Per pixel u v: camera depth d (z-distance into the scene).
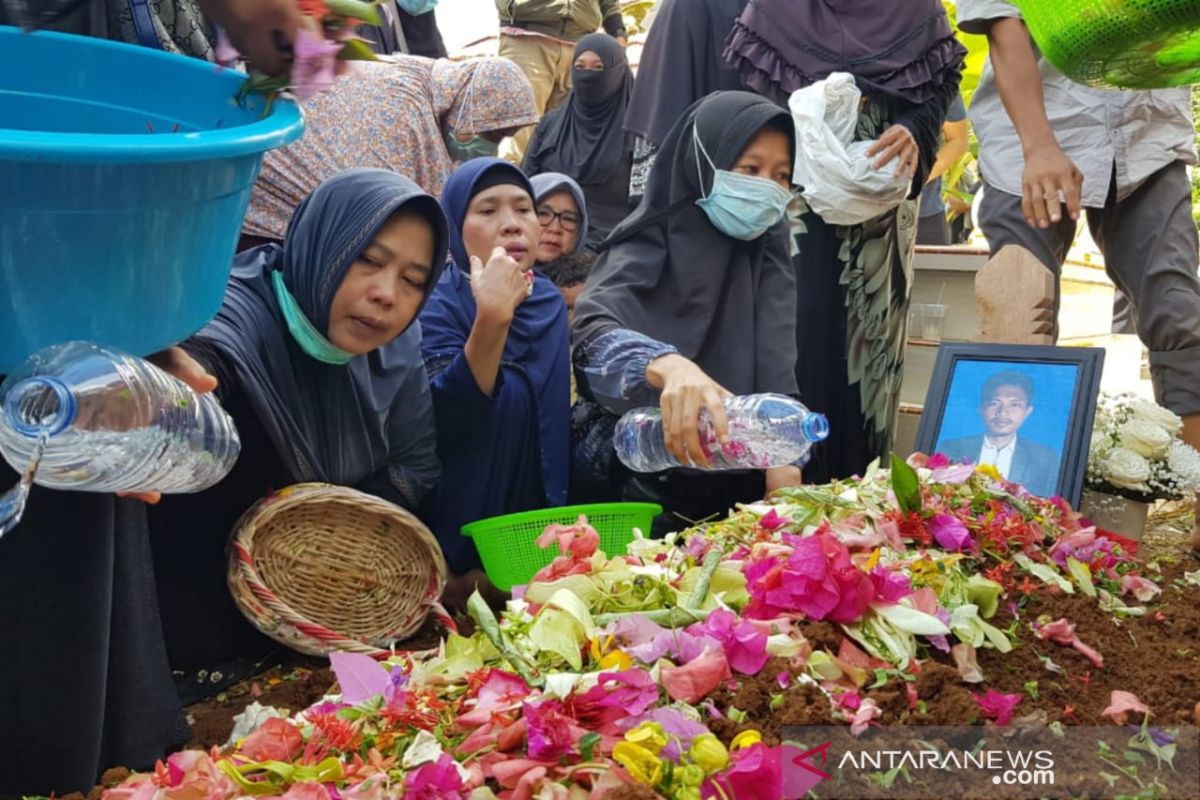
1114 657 1.82
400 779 1.30
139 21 2.13
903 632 1.64
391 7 4.88
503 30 5.90
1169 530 4.15
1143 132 3.49
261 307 2.69
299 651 2.58
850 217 3.53
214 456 1.78
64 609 1.88
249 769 1.32
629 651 1.49
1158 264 3.55
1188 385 3.56
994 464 2.93
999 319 3.48
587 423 3.39
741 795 1.26
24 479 1.41
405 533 2.81
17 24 1.76
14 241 1.43
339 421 2.82
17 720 1.89
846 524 2.01
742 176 3.20
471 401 3.07
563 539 1.86
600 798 1.20
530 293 3.20
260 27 1.70
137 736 2.14
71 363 1.47
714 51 3.80
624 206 5.29
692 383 2.83
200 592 2.65
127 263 1.50
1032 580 2.08
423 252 2.74
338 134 3.68
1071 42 2.20
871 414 3.73
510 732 1.32
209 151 1.48
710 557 1.71
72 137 1.40
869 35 3.68
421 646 2.83
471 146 4.22
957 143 5.92
